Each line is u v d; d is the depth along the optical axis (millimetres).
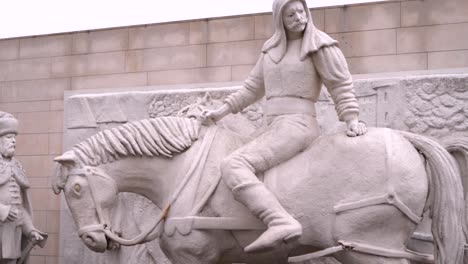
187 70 7820
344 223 3943
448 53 6844
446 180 3916
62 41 8344
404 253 3922
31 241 6078
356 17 7242
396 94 5730
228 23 7684
